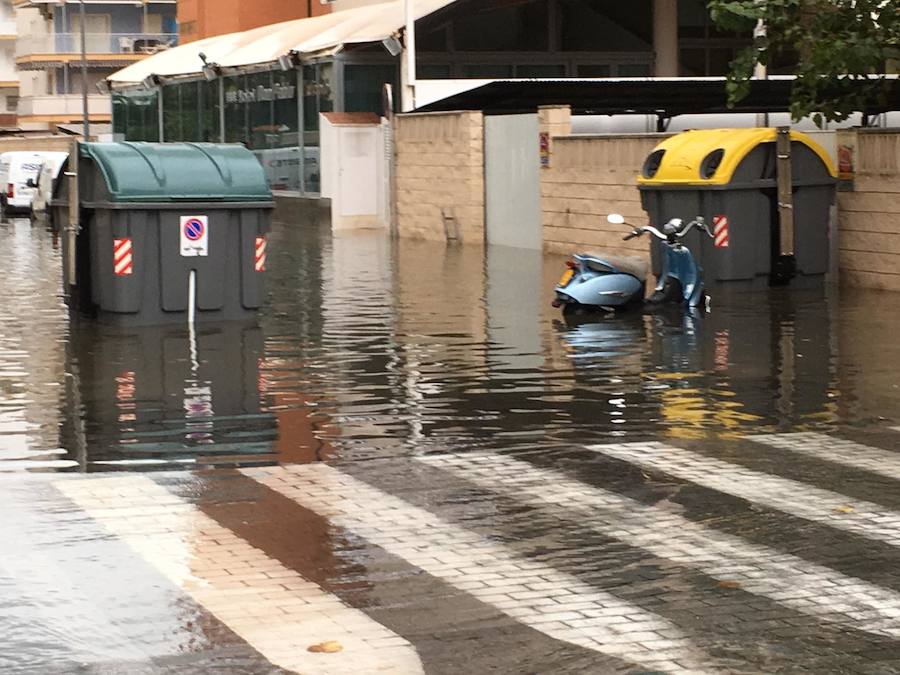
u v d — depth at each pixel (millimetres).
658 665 6172
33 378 13305
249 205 17016
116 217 16484
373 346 15133
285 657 6270
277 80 41125
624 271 17562
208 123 46656
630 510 8641
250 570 7477
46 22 89188
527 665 6176
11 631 6594
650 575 7402
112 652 6336
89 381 13133
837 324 16328
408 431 10914
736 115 34750
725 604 6953
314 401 12125
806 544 7945
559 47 38938
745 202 19359
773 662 6215
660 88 33562
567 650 6348
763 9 17016
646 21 39531
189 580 7312
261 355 14570
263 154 42375
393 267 24516
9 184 44469
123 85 54312
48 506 8719
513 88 33250
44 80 89875
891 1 16969
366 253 27734
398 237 32500
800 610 6867
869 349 14555
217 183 16891
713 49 40344
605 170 24578
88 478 9438
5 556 7707
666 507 8703
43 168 43219
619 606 6926
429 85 35719
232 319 17266
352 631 6586
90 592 7125
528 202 27609
